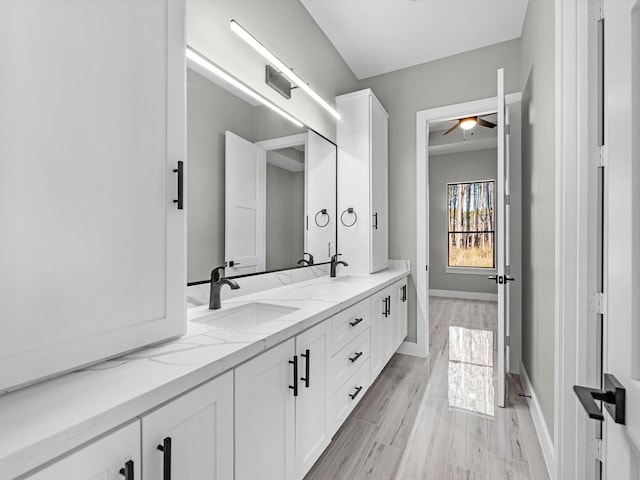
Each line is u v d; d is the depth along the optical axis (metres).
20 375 0.63
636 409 0.52
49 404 0.60
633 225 0.54
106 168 0.78
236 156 1.72
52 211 0.68
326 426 1.44
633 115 0.54
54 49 0.69
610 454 0.64
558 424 1.35
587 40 1.24
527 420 1.95
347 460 1.60
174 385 0.71
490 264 5.85
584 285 1.26
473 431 1.84
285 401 1.15
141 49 0.87
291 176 2.20
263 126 1.93
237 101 1.73
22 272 0.64
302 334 1.25
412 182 3.06
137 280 0.86
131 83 0.84
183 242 1.00
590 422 1.25
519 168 2.59
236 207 1.73
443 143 5.43
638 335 0.54
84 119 0.74
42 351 0.67
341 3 2.30
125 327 0.83
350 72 3.11
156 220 0.91
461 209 6.07
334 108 2.78
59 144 0.70
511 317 2.62
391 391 2.33
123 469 0.62
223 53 1.62
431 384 2.44
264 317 1.56
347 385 1.68
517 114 2.61
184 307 1.00
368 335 2.00
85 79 0.74
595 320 1.24
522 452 1.66
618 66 0.59
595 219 1.24
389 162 3.17
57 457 0.53
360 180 2.70
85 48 0.74
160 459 0.69
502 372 2.10
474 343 3.40
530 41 2.19
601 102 1.23
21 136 0.64
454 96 2.89
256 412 1.00
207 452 0.82
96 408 0.59
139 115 0.86
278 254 2.08
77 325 0.73
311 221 2.42
